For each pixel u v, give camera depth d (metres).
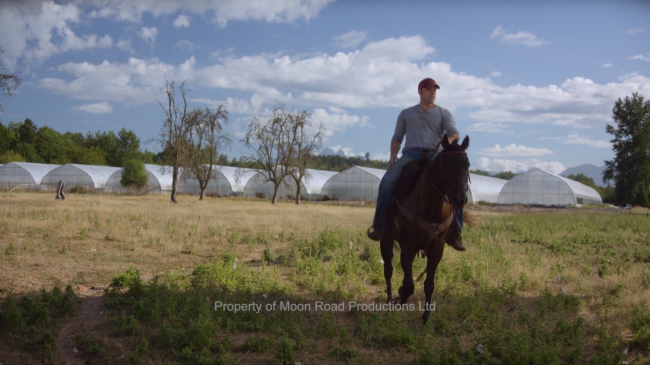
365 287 8.68
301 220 21.64
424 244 6.32
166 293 6.95
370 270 9.91
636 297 8.05
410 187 6.42
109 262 9.77
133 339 5.73
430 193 6.10
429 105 6.98
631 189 66.50
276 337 5.99
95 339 5.49
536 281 9.33
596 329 6.43
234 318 6.38
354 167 60.62
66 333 5.86
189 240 13.36
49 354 5.18
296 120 48.66
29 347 5.31
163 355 5.34
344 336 6.00
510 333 5.75
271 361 5.32
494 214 35.00
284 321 6.42
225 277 8.34
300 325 6.34
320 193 62.44
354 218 25.11
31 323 5.83
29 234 12.30
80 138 133.38
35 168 62.44
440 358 5.23
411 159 6.75
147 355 5.20
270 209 31.64
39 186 59.56
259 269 10.12
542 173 55.44
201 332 5.52
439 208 6.10
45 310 5.91
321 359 5.47
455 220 6.57
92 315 6.50
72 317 6.35
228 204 38.41
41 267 8.77
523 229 19.50
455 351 5.63
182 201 41.00
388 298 7.25
